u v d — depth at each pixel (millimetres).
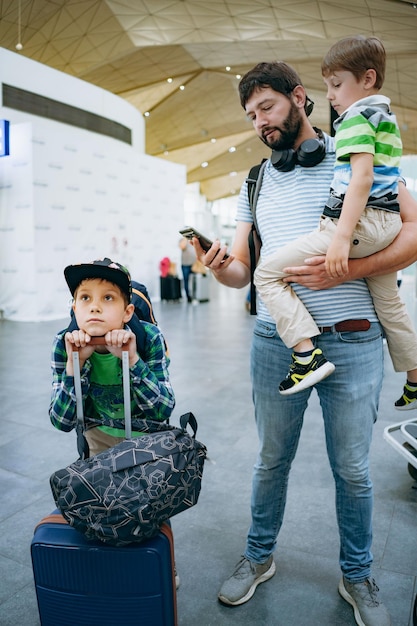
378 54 1565
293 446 1847
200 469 1405
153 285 12203
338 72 1600
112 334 1367
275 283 1625
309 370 1561
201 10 11492
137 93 18641
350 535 1737
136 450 1346
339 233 1447
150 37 13156
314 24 11375
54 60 14344
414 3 9266
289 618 1719
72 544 1352
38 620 1714
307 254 1548
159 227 12250
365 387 1637
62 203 9266
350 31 11320
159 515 1300
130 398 1512
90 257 9992
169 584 1366
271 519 1868
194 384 4664
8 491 2611
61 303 9344
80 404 1443
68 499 1279
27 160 8664
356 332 1621
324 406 1725
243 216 1928
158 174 12039
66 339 1401
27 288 8906
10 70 10016
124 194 10906
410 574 1915
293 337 1583
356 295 1638
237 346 6473
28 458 3029
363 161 1437
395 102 16297
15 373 5125
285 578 1927
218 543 2154
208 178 33219
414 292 10766
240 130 23578
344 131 1468
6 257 9023
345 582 1767
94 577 1358
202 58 15227
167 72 16359
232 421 3666
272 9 11008
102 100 12383
